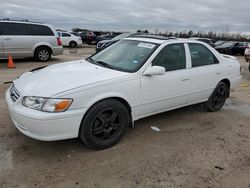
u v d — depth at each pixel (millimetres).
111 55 4668
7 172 3172
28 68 10516
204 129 4727
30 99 3344
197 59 5004
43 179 3088
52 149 3732
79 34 33281
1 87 6965
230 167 3541
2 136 4016
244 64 16156
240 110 5934
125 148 3877
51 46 12727
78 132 3518
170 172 3344
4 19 11602
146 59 4172
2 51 11406
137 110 4094
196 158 3713
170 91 4461
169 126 4754
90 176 3188
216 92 5496
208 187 3105
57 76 3807
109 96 3648
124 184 3076
